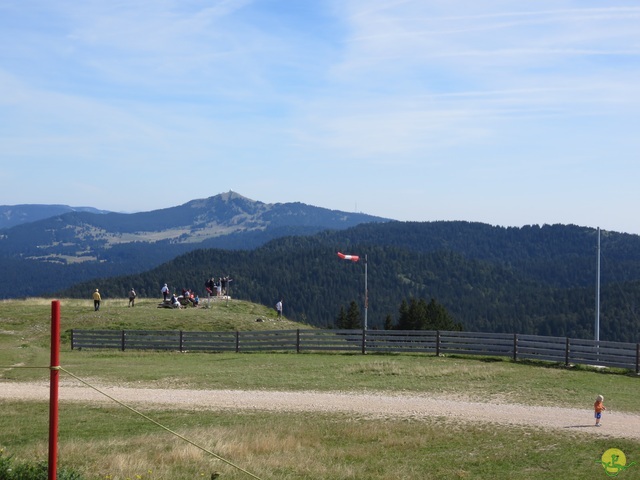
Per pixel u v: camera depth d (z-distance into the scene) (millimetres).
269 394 30688
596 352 35781
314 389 31688
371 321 186625
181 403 28938
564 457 20609
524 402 28484
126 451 20859
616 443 22000
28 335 50469
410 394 30406
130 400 29500
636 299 163250
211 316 57281
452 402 28703
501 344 39406
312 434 23609
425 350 41656
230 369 37156
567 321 161000
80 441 22219
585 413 26375
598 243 41500
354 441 23016
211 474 18016
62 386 32594
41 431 24016
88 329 50719
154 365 38938
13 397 30109
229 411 27516
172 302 62344
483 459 20641
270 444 21828
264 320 58625
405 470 19562
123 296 191875
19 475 14516
